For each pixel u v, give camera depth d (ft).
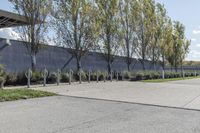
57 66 78.69
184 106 30.42
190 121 22.50
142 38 116.67
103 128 19.51
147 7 116.67
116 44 99.50
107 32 95.20
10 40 64.49
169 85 65.31
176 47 163.73
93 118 22.97
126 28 107.76
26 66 68.49
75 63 86.48
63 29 80.02
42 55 73.36
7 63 63.46
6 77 54.54
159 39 127.13
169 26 136.15
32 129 18.80
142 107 29.48
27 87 50.57
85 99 34.86
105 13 94.02
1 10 59.72
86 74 79.00
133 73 95.30
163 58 137.59
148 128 19.74
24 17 67.05
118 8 101.24
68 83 65.21
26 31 68.39
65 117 23.08
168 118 23.61
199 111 27.53
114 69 105.70
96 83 67.62
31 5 67.62
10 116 23.09
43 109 26.81
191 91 48.67
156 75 112.98
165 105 30.99
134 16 109.50
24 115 23.61
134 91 47.03
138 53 117.39
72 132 18.24
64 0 79.00
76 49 81.10
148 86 60.39
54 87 51.67
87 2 81.46
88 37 82.07
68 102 31.89
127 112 26.20
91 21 82.23
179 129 19.63
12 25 70.13
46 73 62.95
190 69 219.00
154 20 121.49
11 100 32.68
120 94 41.50
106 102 32.65
